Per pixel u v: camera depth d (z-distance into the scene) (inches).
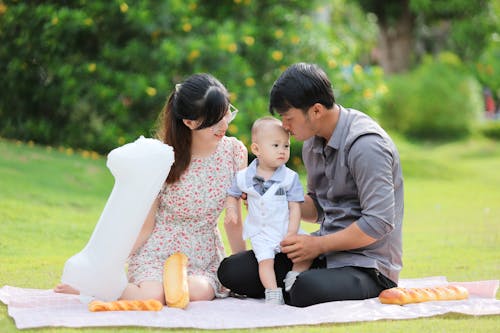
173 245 187.5
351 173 176.6
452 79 762.2
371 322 156.5
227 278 184.5
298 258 175.5
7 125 476.1
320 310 163.3
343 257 179.2
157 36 449.1
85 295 171.3
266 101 451.8
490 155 621.0
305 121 175.6
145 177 166.4
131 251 186.2
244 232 184.4
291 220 183.0
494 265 233.8
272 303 175.5
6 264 227.9
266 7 488.4
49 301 175.6
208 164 189.0
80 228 286.4
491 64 924.0
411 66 908.6
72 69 450.6
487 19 853.8
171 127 185.2
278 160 182.5
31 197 322.7
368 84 488.4
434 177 482.6
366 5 869.2
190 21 453.4
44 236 269.3
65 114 469.4
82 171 390.9
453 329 151.6
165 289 173.8
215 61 441.4
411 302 170.6
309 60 478.9
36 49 456.1
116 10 444.8
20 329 149.6
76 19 441.1
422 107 743.1
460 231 299.0
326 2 518.9
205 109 177.3
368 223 170.7
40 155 409.7
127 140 440.1
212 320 156.9
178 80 444.8
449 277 217.3
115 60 451.8
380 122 746.8
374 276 177.0
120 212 166.6
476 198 398.3
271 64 470.9
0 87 474.3
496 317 161.0
